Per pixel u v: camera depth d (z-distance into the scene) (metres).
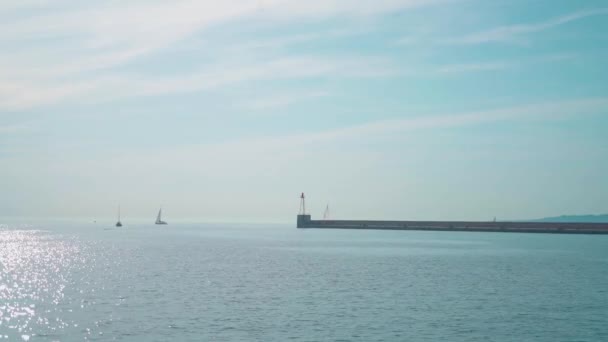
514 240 190.00
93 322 48.09
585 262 105.12
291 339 42.81
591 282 75.12
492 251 135.50
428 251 135.62
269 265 98.38
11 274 84.06
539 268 93.44
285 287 69.12
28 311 52.78
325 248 148.00
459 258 114.44
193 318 49.78
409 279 77.81
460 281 75.69
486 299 60.59
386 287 69.38
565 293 65.19
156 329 45.62
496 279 78.06
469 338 43.66
